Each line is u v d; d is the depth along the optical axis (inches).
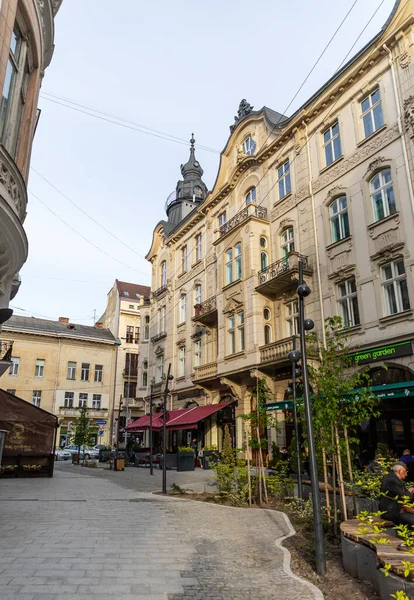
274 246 879.1
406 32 659.4
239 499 456.8
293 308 826.2
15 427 765.9
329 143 789.2
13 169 329.4
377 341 625.6
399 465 255.0
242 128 1043.9
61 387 1854.1
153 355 1381.6
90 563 231.3
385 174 671.8
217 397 1005.8
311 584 207.9
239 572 224.5
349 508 357.1
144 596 187.5
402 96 652.1
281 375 796.6
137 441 1481.3
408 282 600.4
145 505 439.5
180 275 1274.6
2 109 339.6
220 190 1085.1
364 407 332.8
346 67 749.3
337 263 723.4
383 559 179.9
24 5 348.5
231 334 933.8
